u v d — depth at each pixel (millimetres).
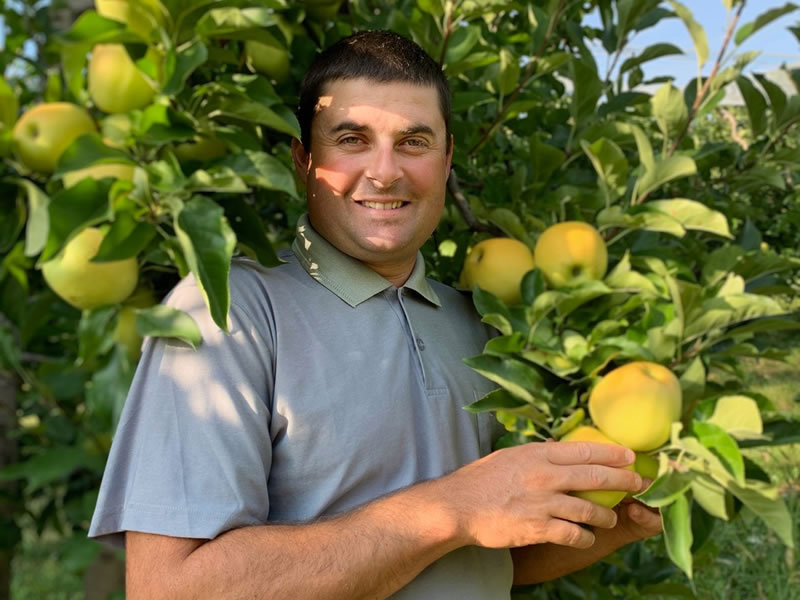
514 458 1221
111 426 1282
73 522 1634
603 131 1977
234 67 1700
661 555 2361
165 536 1115
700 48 1828
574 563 1586
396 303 1399
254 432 1174
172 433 1146
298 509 1231
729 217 2334
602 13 2434
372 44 1350
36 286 1564
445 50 1762
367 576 1115
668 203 1630
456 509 1162
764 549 3875
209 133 1348
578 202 1859
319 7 1778
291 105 1789
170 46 1273
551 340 1491
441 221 2057
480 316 1595
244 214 1394
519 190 1960
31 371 1578
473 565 1329
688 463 1339
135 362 1311
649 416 1339
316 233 1396
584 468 1208
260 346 1234
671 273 1663
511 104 1958
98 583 1649
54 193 1283
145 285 1370
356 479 1241
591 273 1580
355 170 1327
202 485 1121
